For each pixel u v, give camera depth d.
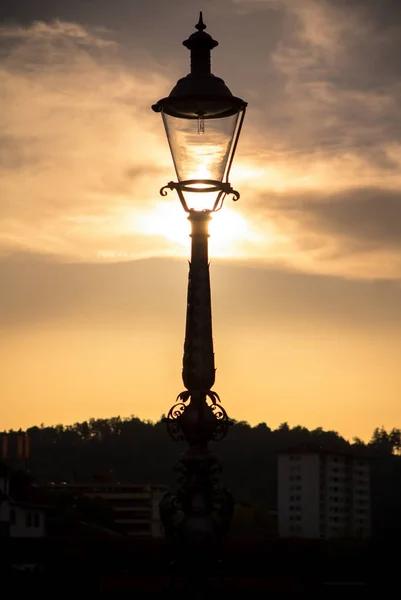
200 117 8.77
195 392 8.21
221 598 7.40
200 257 8.55
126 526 118.69
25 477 62.78
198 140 8.75
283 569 7.47
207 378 8.24
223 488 8.08
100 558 7.43
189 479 8.02
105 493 119.88
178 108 8.71
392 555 6.97
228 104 8.66
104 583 7.26
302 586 7.29
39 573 7.07
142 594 7.31
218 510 8.02
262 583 7.43
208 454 8.12
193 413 8.14
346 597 7.07
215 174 8.73
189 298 8.44
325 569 7.20
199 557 7.81
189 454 8.09
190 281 8.48
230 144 8.79
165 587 7.40
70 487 109.81
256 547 7.66
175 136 8.78
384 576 6.97
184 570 7.73
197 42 8.80
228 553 7.70
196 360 8.27
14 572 6.97
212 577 7.69
